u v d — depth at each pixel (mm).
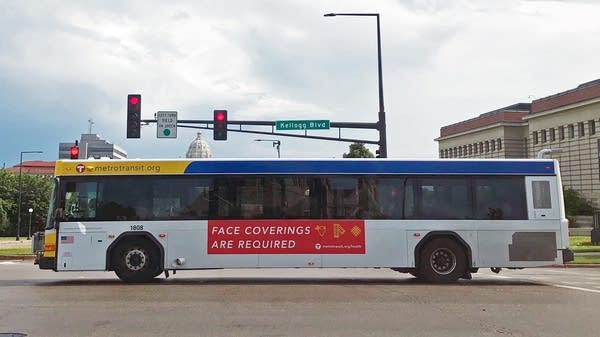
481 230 13641
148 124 25234
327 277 15445
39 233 13711
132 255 13477
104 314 8836
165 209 13531
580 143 65750
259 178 13672
